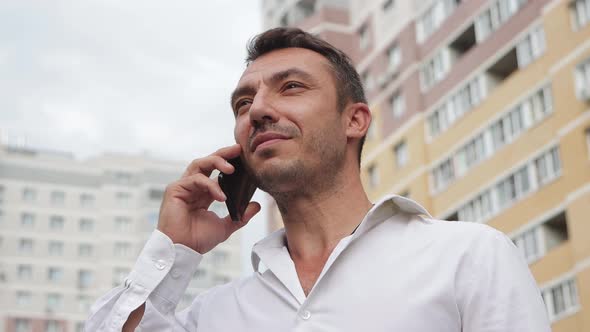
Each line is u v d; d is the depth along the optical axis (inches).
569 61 1002.1
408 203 115.9
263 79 125.4
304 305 109.7
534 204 1016.2
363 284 109.2
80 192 2202.3
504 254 109.6
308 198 122.3
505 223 1053.8
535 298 108.2
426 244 111.7
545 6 1045.8
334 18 1376.7
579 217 953.5
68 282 2129.7
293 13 1423.5
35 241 2145.7
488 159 1095.0
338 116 124.9
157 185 2206.0
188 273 127.6
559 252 971.3
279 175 120.2
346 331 106.1
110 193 2197.3
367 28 1349.7
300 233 122.8
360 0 1369.3
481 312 106.3
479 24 1138.7
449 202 1148.5
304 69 125.0
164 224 128.9
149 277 124.8
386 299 107.3
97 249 2166.6
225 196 126.3
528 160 1035.9
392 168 1250.6
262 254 121.3
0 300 2076.8
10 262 2114.9
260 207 133.6
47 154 2230.6
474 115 1128.2
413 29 1251.2
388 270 110.0
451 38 1181.7
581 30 995.9
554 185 994.1
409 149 1224.2
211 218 131.3
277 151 120.6
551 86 1018.7
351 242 113.7
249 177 131.3
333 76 126.6
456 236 111.6
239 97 128.4
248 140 125.2
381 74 1298.0
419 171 1196.5
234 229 132.8
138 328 123.4
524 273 109.7
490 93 1111.0
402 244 112.9
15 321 2076.8
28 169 2191.2
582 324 924.6
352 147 126.6
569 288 952.9
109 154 2228.1
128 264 2154.3
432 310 106.2
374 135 1301.7
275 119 121.8
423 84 1225.4
